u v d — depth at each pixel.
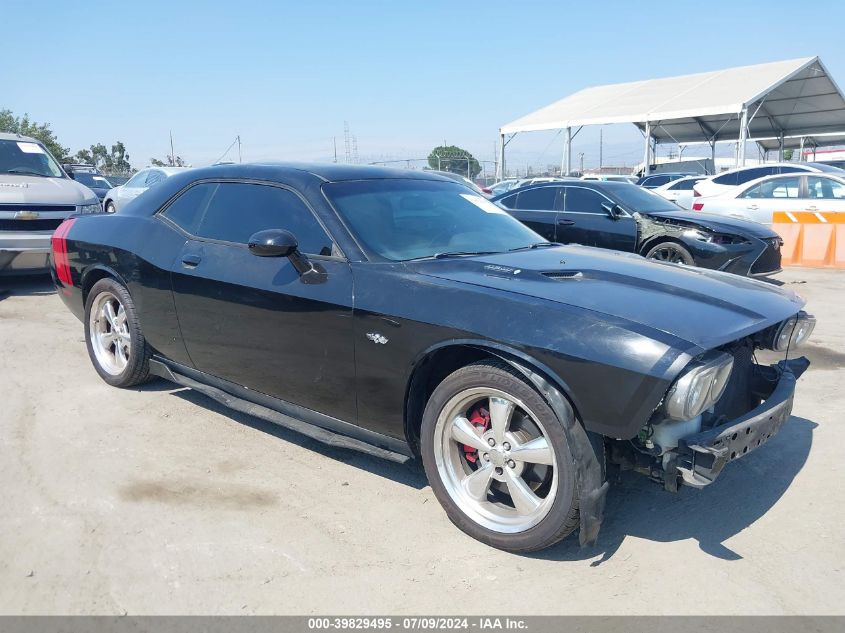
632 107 27.92
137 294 4.40
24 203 8.12
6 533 3.04
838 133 32.91
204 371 4.17
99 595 2.64
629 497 3.46
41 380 5.07
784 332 3.27
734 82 26.28
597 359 2.62
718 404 3.12
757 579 2.77
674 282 3.27
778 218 12.62
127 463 3.75
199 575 2.77
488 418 3.06
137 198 4.82
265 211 3.85
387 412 3.24
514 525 2.92
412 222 3.75
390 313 3.12
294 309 3.47
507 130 32.28
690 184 19.22
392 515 3.26
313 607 2.59
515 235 4.09
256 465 3.77
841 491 3.50
